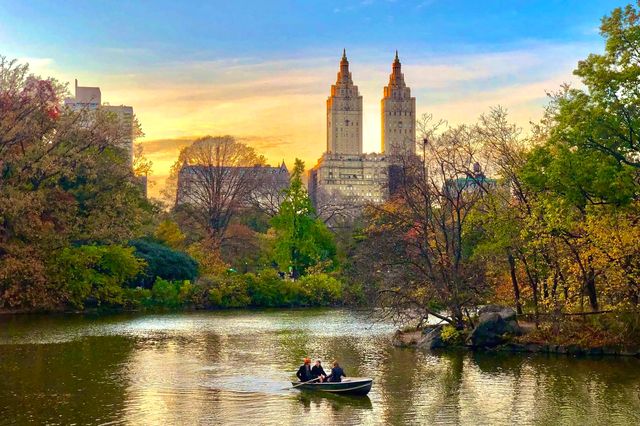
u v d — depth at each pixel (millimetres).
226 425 26766
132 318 69438
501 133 50250
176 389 33031
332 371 33156
